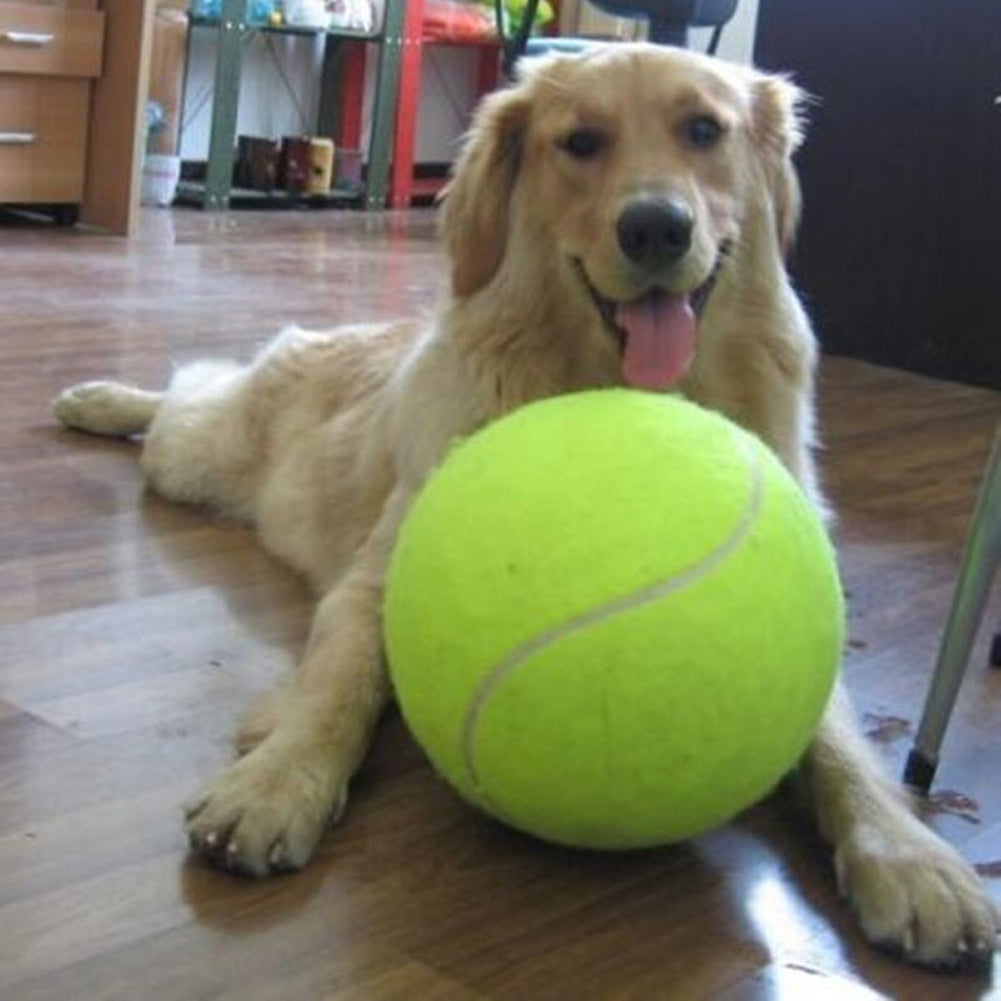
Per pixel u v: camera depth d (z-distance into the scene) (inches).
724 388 55.2
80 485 72.2
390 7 195.2
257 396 71.3
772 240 55.9
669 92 52.6
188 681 54.1
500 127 54.9
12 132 147.5
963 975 42.4
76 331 104.0
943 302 123.0
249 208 186.9
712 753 41.4
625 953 42.3
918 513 80.3
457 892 44.1
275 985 40.1
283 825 44.2
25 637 56.2
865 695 58.2
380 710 50.4
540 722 41.1
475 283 55.5
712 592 40.8
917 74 121.6
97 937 41.1
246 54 199.8
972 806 50.8
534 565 41.1
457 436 55.1
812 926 43.9
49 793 46.8
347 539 62.5
